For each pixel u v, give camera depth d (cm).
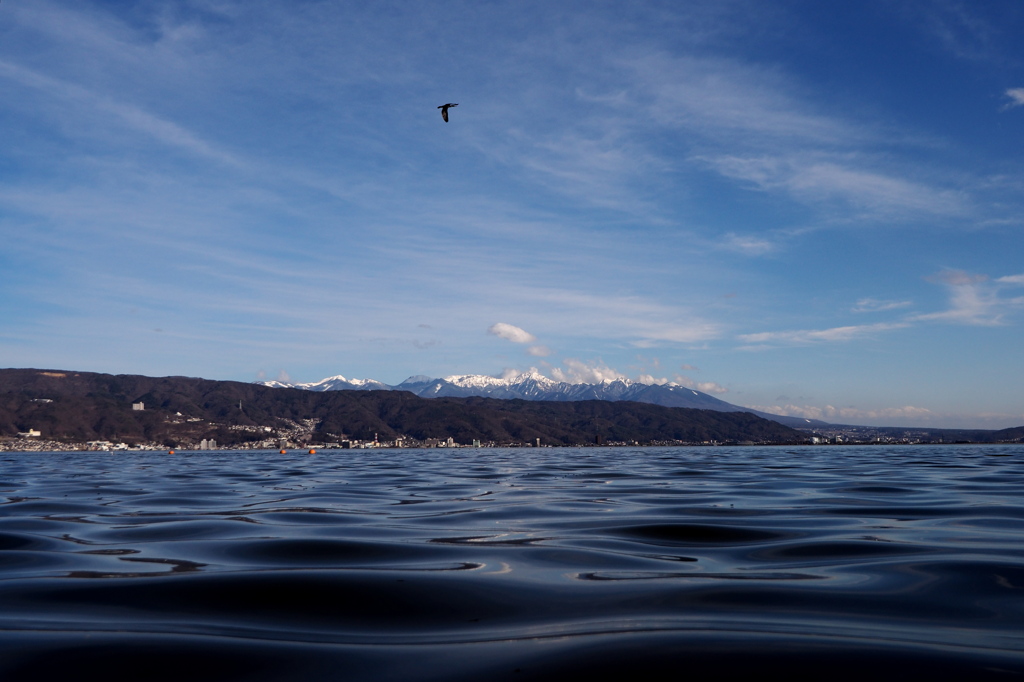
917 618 810
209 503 2519
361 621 822
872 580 1021
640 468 5922
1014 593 930
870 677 611
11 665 659
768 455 12100
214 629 787
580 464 7288
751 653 680
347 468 6531
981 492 2798
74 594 953
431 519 1911
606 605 891
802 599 909
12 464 8300
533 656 684
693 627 781
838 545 1360
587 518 1892
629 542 1432
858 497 2575
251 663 668
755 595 935
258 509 2259
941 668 632
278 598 931
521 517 1942
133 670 648
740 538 1480
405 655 692
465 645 725
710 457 10650
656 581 1034
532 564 1179
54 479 4491
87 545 1419
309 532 1628
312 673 640
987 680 600
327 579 1045
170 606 890
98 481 4206
